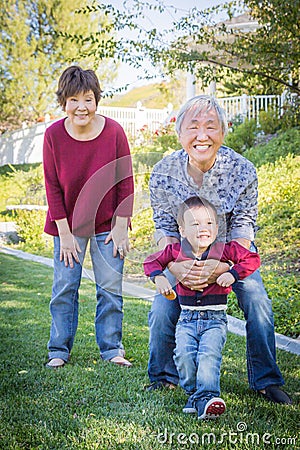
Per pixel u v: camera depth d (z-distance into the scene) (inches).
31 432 111.9
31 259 382.6
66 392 133.9
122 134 156.6
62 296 158.4
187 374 119.5
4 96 1008.2
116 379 144.1
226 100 600.1
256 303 129.3
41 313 219.3
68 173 153.8
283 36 236.7
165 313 132.0
